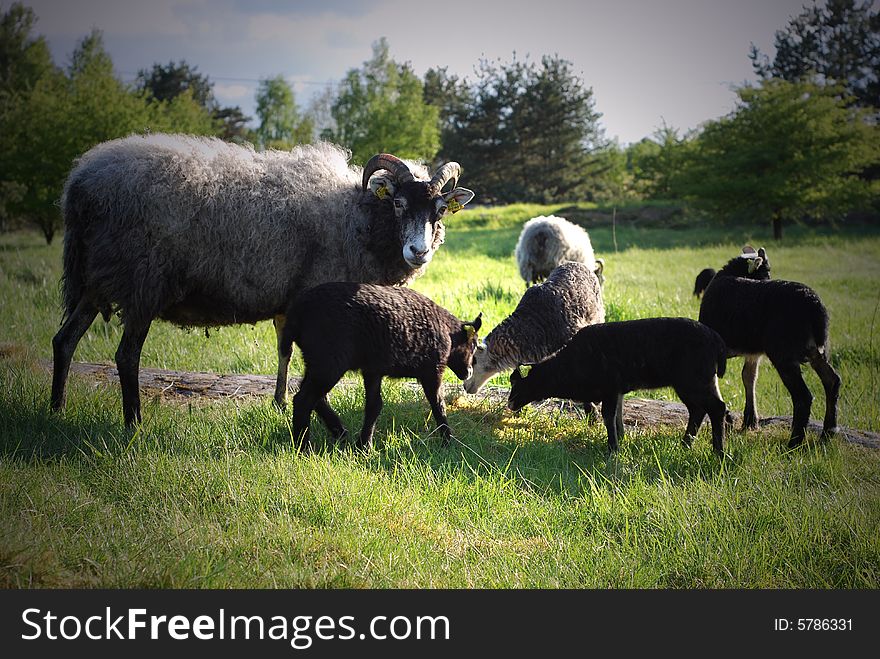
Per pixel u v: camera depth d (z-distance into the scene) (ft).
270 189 22.08
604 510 17.63
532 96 212.64
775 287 22.89
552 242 44.73
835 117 127.44
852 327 45.39
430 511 16.87
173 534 14.62
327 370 19.15
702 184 125.29
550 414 24.64
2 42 175.22
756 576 15.37
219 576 13.57
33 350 28.60
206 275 21.66
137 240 20.66
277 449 19.25
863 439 23.25
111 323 36.47
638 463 20.53
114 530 14.71
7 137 112.88
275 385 26.12
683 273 71.92
